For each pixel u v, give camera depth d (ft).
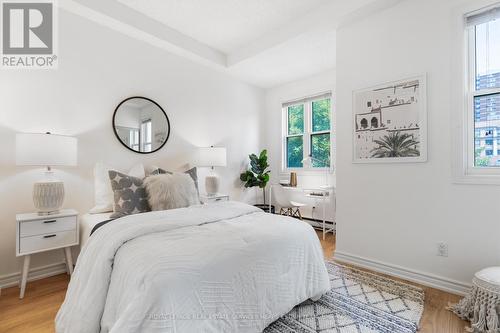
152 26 9.45
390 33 7.74
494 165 6.27
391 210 7.76
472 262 6.36
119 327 3.21
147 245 4.34
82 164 8.45
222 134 13.24
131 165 9.69
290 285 5.14
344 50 8.82
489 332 4.77
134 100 9.73
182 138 11.36
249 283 4.42
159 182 7.72
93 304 4.11
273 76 13.73
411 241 7.36
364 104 8.32
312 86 13.71
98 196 8.14
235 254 4.39
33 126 7.53
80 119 8.41
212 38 10.87
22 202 7.37
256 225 5.69
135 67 9.77
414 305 5.92
